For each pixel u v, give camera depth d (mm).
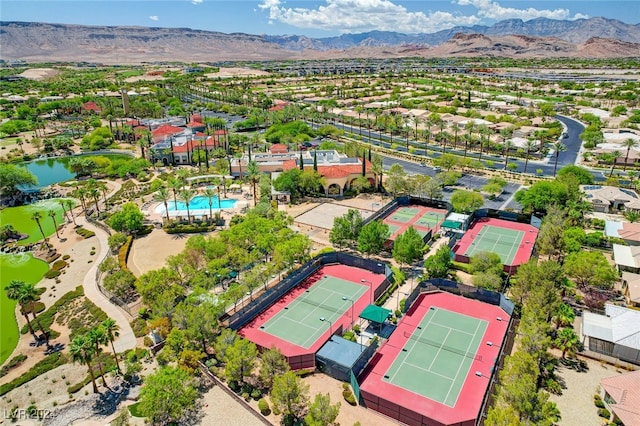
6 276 114938
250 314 89188
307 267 106312
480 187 169000
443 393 68938
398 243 104812
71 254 124625
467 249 117188
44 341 87438
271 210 133750
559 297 81625
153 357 80000
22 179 172625
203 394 70312
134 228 131375
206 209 144625
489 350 78812
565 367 74188
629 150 195500
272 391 63031
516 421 53344
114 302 98375
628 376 66250
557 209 123625
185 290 97562
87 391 73125
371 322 87875
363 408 67125
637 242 112438
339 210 149625
